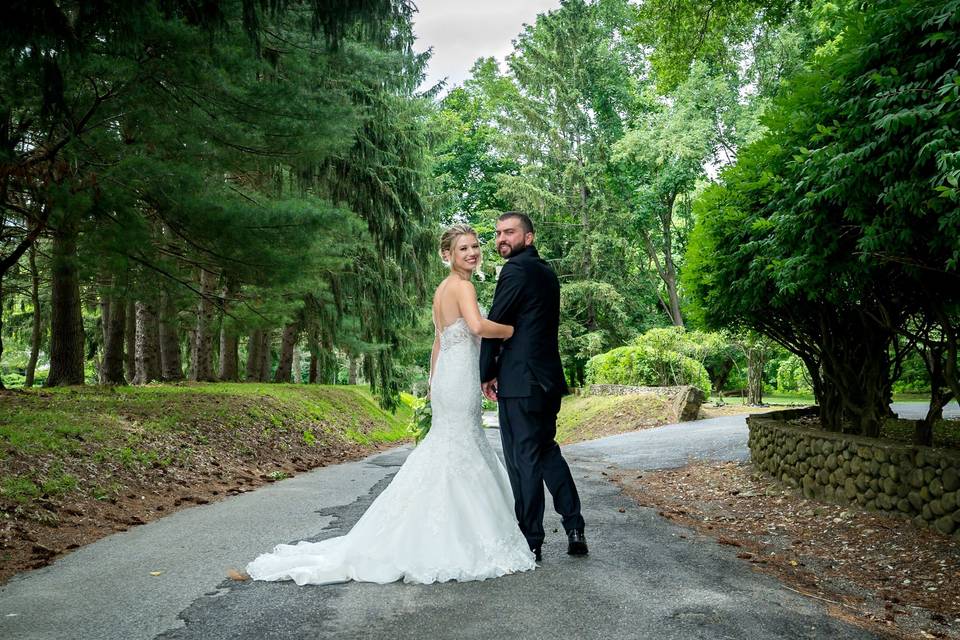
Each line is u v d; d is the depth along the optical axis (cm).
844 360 783
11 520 513
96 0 640
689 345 2453
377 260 1981
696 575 380
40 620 309
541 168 3878
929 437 666
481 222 4369
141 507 629
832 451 643
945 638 318
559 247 4034
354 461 1240
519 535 398
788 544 517
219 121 872
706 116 3152
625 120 4053
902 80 473
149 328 1750
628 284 3781
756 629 295
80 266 879
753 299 761
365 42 1180
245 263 954
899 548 481
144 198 888
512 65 3878
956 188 397
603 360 2916
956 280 590
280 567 378
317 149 955
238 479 841
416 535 371
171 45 754
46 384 1312
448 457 393
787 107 664
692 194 3753
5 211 861
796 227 553
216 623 299
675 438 1432
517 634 281
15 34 574
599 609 312
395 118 1975
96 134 830
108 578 381
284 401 1622
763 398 3256
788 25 2739
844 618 326
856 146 493
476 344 417
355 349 1958
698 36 1727
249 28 761
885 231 482
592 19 3988
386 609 313
